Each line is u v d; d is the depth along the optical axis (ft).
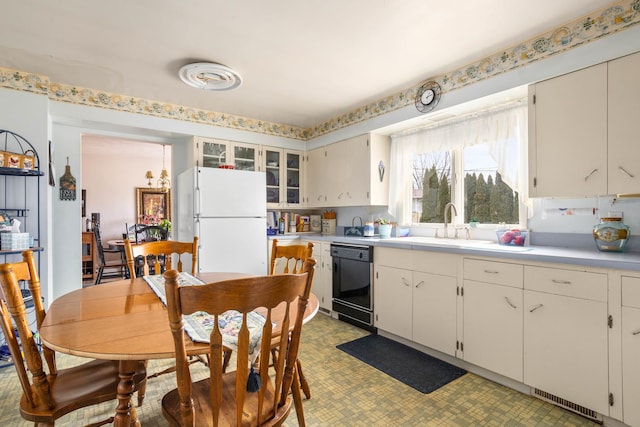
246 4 5.86
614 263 5.20
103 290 5.49
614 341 5.29
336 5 5.90
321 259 11.87
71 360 7.97
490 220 9.37
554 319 5.96
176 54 7.72
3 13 6.08
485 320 6.99
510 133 8.24
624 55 5.84
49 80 9.19
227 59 7.97
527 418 5.74
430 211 10.91
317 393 6.54
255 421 3.53
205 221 10.59
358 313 10.21
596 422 5.57
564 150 6.58
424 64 8.24
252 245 11.48
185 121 11.56
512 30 6.75
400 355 8.27
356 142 11.77
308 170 14.42
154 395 6.46
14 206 8.53
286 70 8.59
